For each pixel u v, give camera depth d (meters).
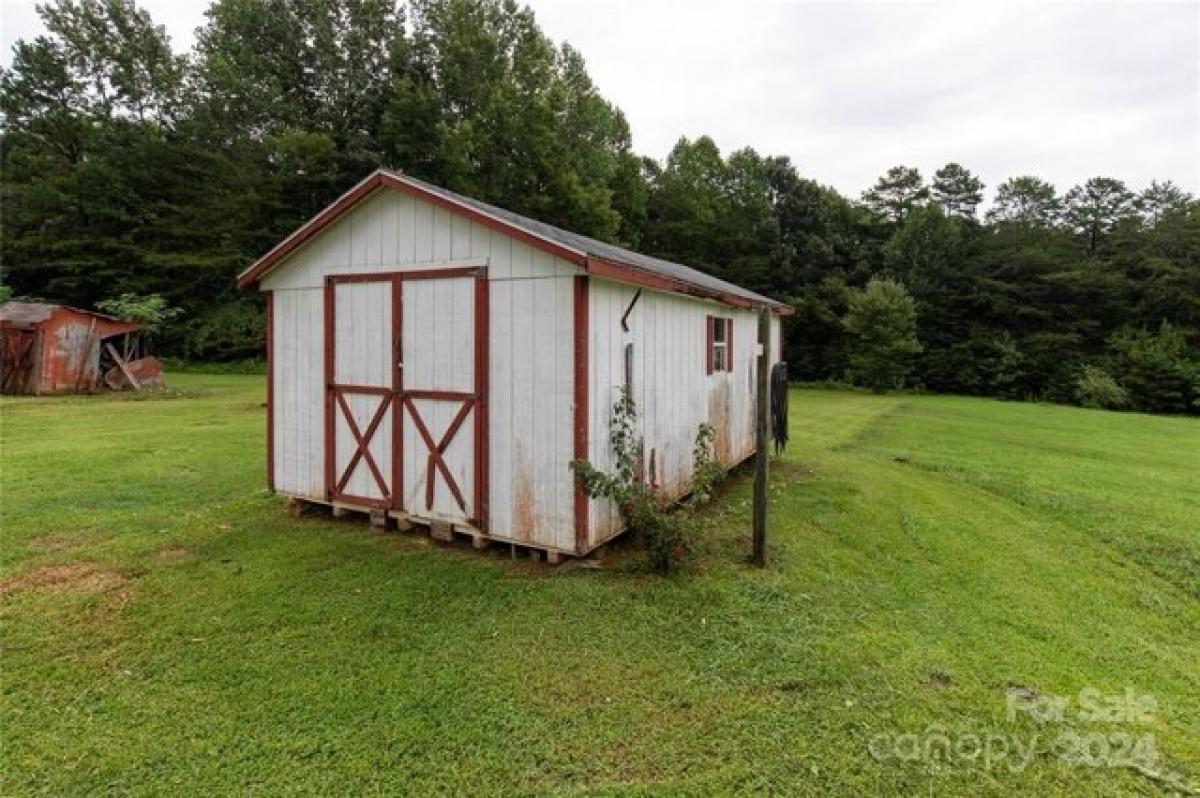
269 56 28.14
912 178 35.56
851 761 2.67
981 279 30.59
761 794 2.47
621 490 4.70
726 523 6.14
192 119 28.48
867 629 3.92
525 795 2.46
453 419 5.21
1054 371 27.69
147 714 2.96
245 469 8.16
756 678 3.30
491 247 4.96
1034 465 9.81
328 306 5.86
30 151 27.81
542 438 4.80
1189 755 2.78
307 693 3.13
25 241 26.00
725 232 32.59
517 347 4.88
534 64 31.12
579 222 28.84
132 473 7.84
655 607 4.14
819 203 33.56
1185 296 27.80
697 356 7.00
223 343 26.36
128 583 4.47
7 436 10.41
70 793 2.45
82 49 29.22
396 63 28.73
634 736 2.81
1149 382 25.05
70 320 17.38
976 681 3.34
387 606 4.13
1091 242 34.69
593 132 33.25
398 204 5.39
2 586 4.39
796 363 31.16
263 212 27.27
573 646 3.62
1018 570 5.13
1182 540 5.97
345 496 5.88
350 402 5.80
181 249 27.08
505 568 4.80
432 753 2.69
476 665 3.41
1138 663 3.64
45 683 3.21
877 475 8.59
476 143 28.52
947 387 29.45
